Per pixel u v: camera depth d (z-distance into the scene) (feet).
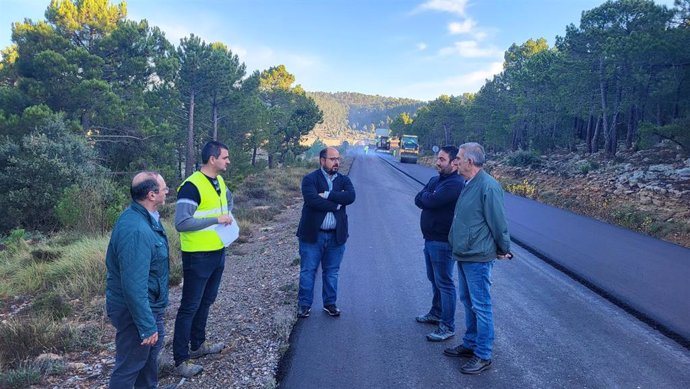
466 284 14.19
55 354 15.34
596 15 93.30
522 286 21.99
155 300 10.66
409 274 23.91
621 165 75.61
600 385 12.63
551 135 144.25
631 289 21.27
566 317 17.95
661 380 12.92
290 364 13.75
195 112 119.75
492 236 13.44
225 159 13.37
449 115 255.29
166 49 99.19
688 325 16.97
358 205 51.03
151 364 11.11
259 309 18.71
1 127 61.62
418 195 16.29
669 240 35.42
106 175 67.31
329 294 17.75
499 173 100.48
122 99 81.46
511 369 13.57
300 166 135.44
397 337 15.88
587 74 96.48
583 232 36.52
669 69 74.02
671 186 52.95
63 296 22.24
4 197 52.80
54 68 67.10
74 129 65.77
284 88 190.39
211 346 14.51
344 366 13.67
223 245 13.50
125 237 9.77
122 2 87.10
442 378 13.02
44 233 50.90
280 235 36.19
